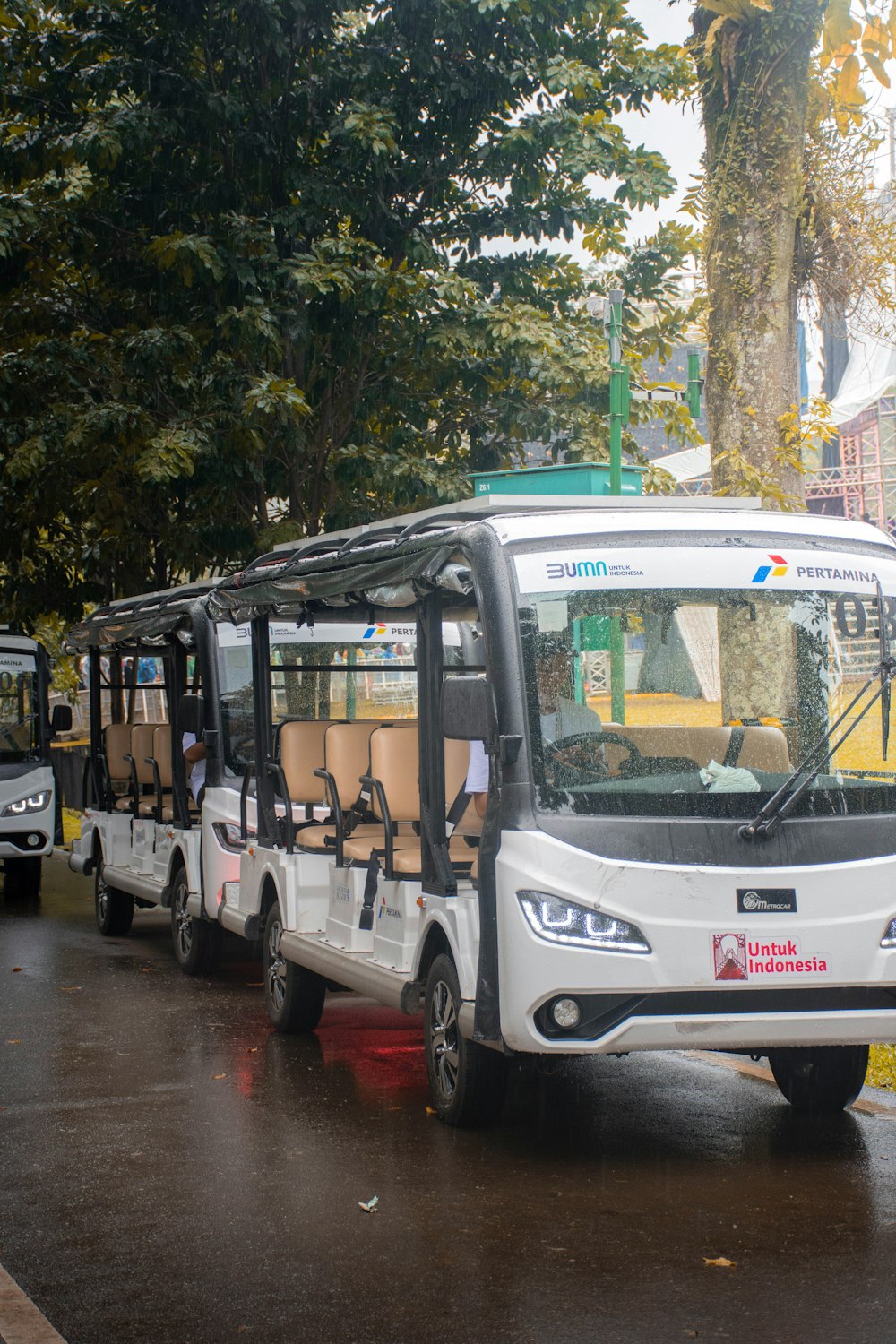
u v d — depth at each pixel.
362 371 17.88
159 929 15.18
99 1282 5.32
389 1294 5.14
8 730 17.97
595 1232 5.75
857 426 38.53
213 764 11.49
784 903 6.38
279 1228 5.86
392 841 8.09
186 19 16.69
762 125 9.62
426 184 17.86
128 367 16.84
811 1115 7.54
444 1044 7.27
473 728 6.57
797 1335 4.73
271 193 17.56
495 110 17.58
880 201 10.20
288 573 9.18
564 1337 4.74
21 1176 6.64
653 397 18.83
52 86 17.28
